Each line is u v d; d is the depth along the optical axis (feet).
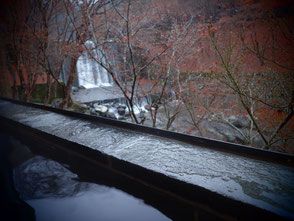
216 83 28.45
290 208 3.06
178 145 5.75
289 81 24.16
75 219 4.26
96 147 5.93
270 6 28.91
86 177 5.68
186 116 39.55
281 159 4.48
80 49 28.12
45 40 30.12
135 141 6.24
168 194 4.27
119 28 26.35
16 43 34.96
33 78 39.93
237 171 4.25
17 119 9.95
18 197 5.09
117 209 4.31
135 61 29.50
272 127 28.07
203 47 29.07
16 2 31.19
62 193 5.03
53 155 7.21
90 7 24.95
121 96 57.31
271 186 3.68
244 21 31.55
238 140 30.66
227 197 3.43
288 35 26.55
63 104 34.50
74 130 7.80
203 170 4.35
